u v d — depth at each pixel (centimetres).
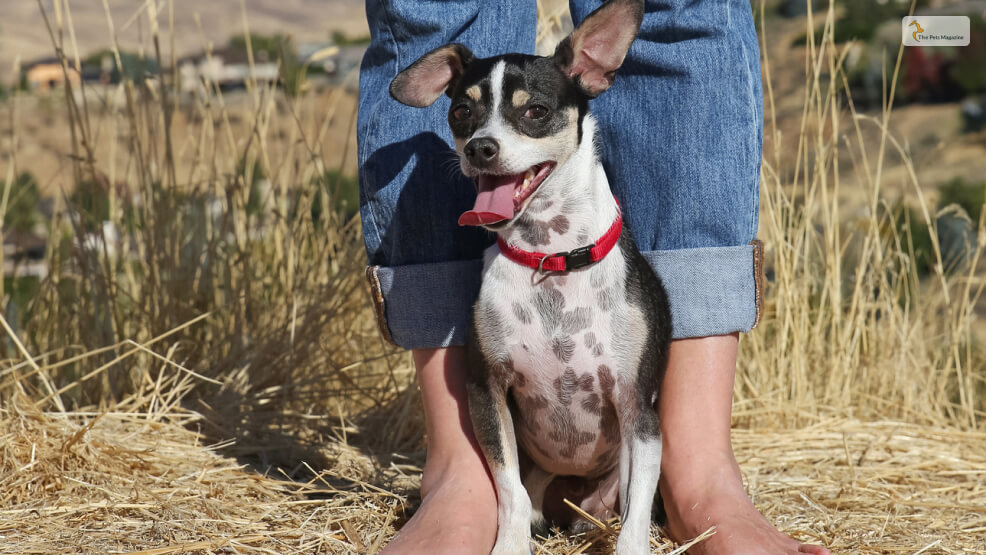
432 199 256
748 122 251
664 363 243
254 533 232
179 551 217
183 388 354
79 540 225
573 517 263
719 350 253
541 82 247
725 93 247
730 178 249
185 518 240
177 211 390
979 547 243
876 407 382
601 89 254
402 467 302
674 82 247
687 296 251
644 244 257
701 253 250
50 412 323
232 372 360
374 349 403
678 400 250
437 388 256
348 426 348
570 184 238
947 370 387
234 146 416
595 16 248
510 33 271
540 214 237
